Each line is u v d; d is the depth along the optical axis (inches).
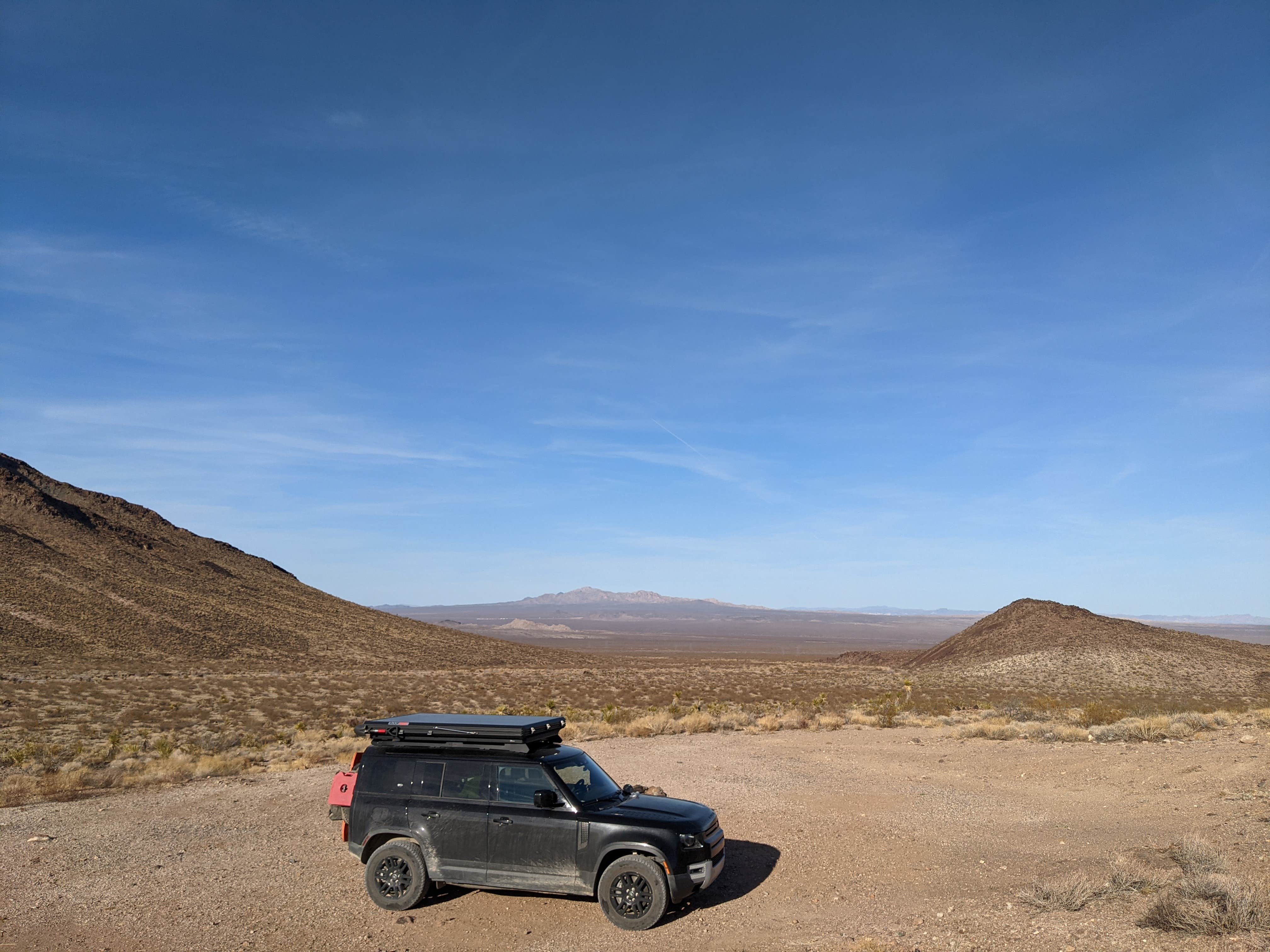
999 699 2052.2
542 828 342.3
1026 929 285.9
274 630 4229.8
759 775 650.8
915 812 504.1
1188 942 253.3
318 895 378.9
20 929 340.5
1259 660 2974.9
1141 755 629.3
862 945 285.4
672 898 329.1
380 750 379.9
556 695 2374.5
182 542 5359.3
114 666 2977.4
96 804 596.4
